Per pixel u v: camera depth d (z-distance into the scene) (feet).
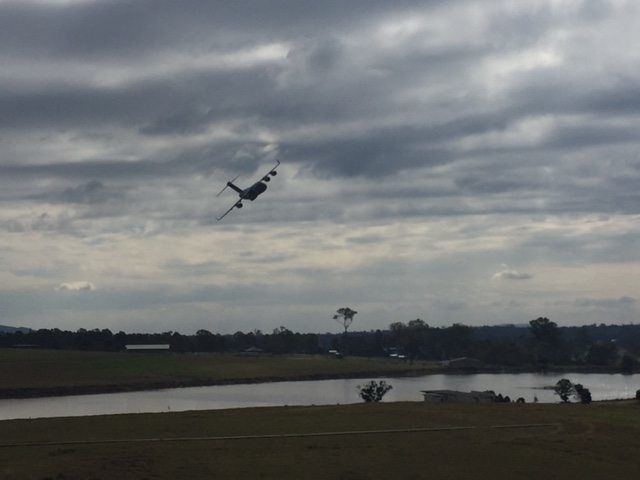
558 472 156.76
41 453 163.53
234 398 474.90
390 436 186.60
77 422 209.46
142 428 196.75
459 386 574.56
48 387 579.89
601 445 180.96
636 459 170.30
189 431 191.93
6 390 553.64
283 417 217.15
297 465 153.89
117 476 142.82
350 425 202.39
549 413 228.63
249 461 156.56
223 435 186.39
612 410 240.32
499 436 188.96
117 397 510.17
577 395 409.08
